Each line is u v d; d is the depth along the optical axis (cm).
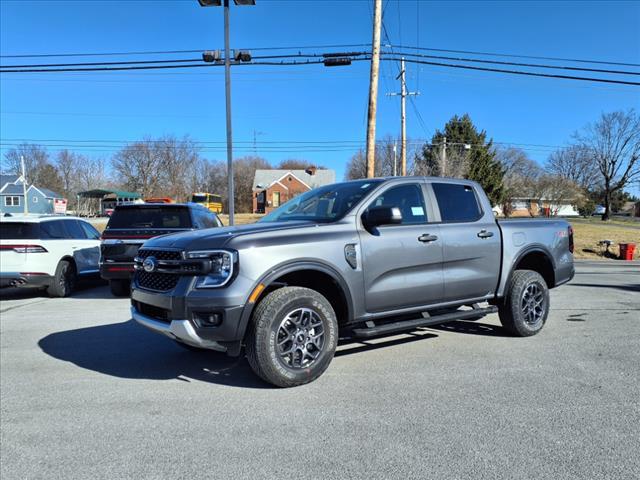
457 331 616
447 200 530
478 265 529
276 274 395
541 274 634
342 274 428
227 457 296
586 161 6562
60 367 483
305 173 7400
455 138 5309
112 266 862
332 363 482
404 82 3125
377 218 432
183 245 398
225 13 1400
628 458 292
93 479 273
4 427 342
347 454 298
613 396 392
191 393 406
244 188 8588
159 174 7594
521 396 392
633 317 712
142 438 323
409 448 305
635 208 8456
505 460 289
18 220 902
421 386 416
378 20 1602
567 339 577
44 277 902
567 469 279
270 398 391
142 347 559
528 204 5862
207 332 381
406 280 470
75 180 8581
